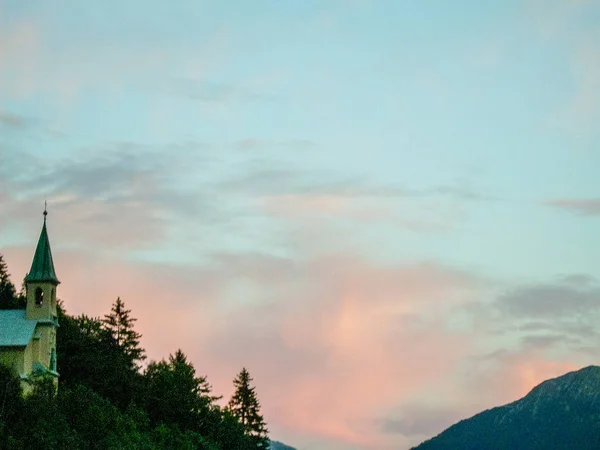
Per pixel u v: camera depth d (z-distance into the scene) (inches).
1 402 3063.5
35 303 4458.7
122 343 5959.6
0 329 4293.8
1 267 6338.6
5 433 2915.8
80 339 5009.8
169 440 4293.8
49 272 4510.3
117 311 6048.2
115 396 4731.8
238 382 6525.6
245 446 5378.9
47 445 2994.6
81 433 3432.6
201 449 4662.9
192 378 5600.4
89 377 4756.4
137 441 3855.8
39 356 4377.5
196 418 5073.8
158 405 4926.2
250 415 6441.9
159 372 5447.8
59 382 4576.8
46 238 4584.2
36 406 3206.2
